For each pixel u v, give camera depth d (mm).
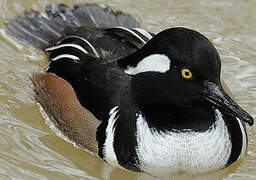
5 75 14789
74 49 13438
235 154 12227
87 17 15047
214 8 16641
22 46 15555
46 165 12594
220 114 12047
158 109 11812
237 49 15469
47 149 13031
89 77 12703
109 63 12750
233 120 12156
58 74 13508
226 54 15328
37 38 14836
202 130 11852
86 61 13031
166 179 12438
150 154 12016
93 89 12547
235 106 11125
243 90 14383
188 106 11625
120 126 12078
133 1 16766
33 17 15289
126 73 12156
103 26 14797
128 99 12148
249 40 15719
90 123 12445
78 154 12945
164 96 11641
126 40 13422
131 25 14875
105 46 13383
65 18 15047
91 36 13797
